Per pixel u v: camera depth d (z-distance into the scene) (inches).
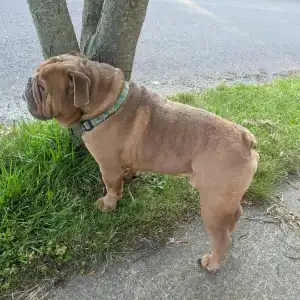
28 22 84.6
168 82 68.4
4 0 95.6
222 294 33.5
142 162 34.6
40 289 32.0
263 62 82.7
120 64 38.8
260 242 38.7
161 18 99.5
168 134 32.4
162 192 42.4
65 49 38.6
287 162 49.2
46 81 31.0
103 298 32.0
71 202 38.5
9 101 56.0
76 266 34.0
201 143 31.3
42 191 38.8
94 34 39.0
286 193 45.4
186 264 35.6
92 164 42.5
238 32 97.3
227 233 33.2
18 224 36.0
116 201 39.2
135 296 32.4
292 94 65.6
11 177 37.9
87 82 30.5
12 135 45.2
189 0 118.2
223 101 60.6
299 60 86.0
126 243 36.7
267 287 34.4
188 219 40.1
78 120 33.9
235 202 31.0
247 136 31.4
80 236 35.7
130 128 33.1
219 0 123.3
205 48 85.4
